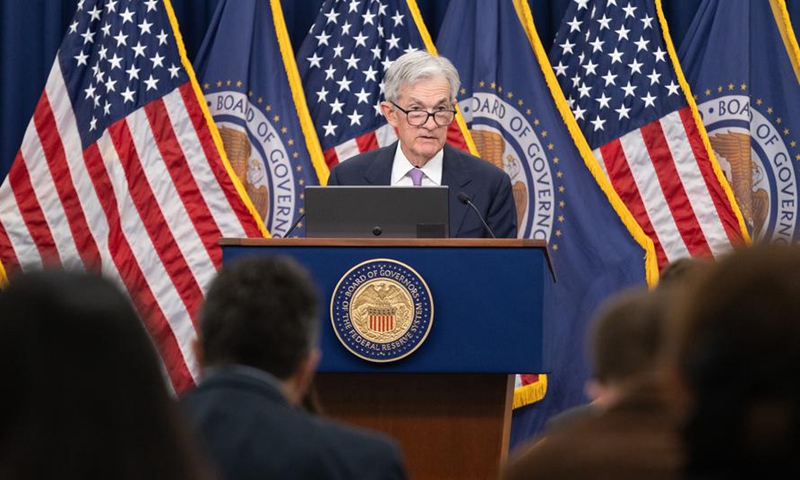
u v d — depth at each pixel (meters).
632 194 18.12
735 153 18.23
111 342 2.92
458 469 9.74
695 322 2.90
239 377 5.09
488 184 13.23
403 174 13.43
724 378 2.81
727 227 17.81
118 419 2.88
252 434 4.87
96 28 18.56
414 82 13.38
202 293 17.58
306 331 5.31
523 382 17.28
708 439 2.83
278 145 18.39
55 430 2.84
